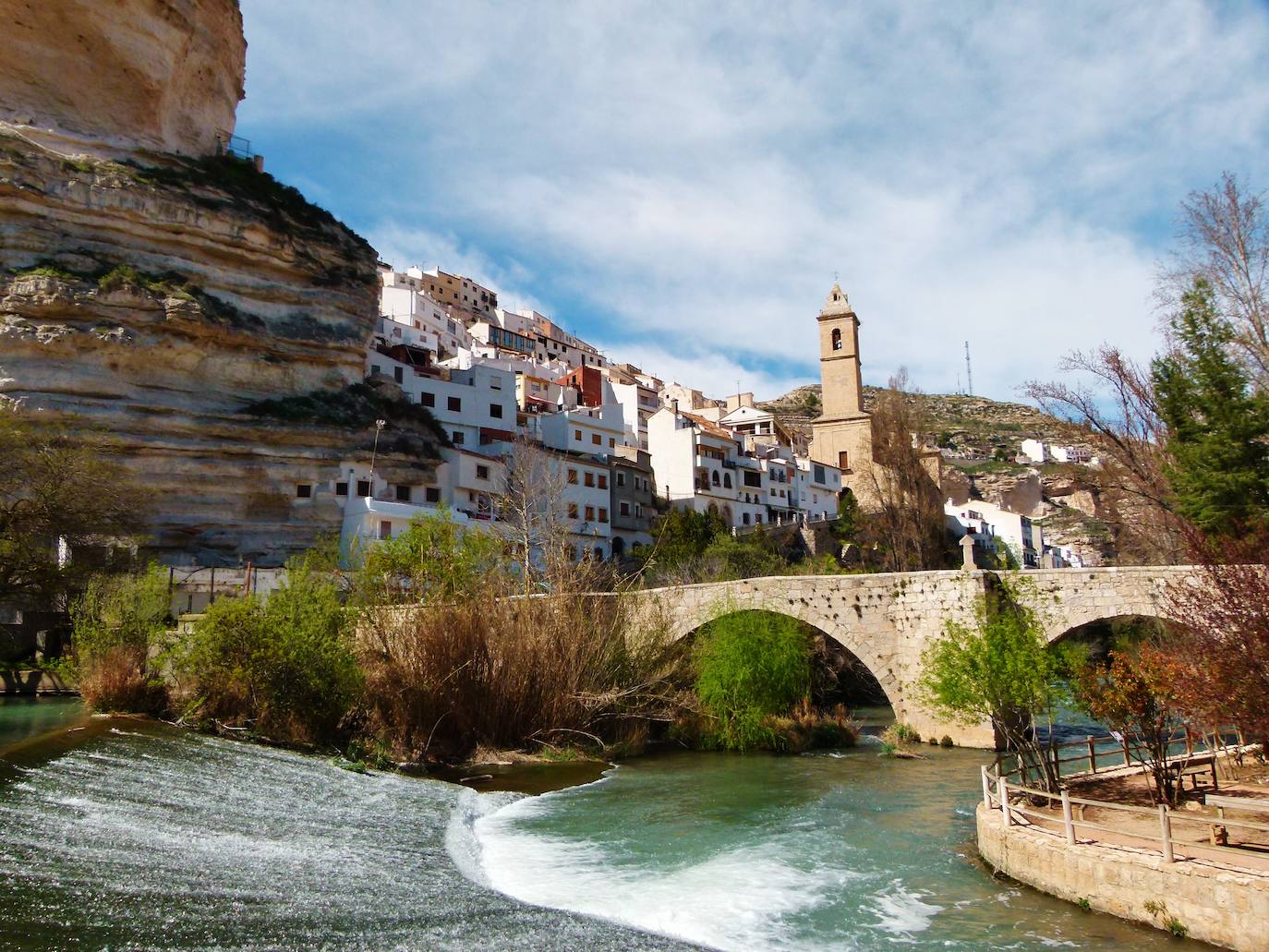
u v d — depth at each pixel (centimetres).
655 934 1370
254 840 1652
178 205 5334
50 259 4828
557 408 8256
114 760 2030
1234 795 1869
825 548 7525
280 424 5378
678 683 3759
